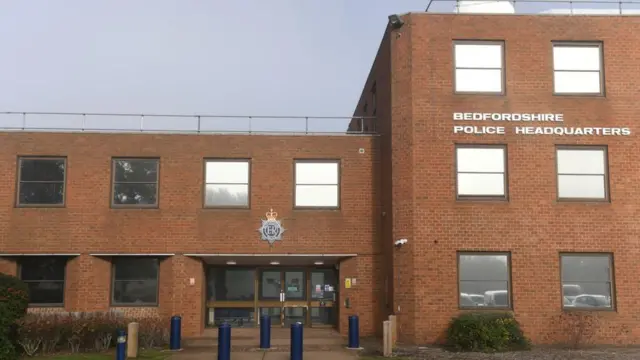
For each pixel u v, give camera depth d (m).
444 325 19.14
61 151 21.62
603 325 19.19
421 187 19.72
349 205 21.89
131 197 21.67
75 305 21.05
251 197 21.78
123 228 21.42
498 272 19.56
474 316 18.22
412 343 19.06
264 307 22.67
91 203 21.47
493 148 20.02
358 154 22.16
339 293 21.89
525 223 19.66
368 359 16.31
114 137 21.80
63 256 21.45
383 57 22.09
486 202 19.70
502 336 17.72
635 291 19.44
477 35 20.31
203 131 21.97
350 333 18.31
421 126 19.95
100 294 21.25
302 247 21.62
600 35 20.39
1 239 21.16
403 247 19.56
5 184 21.41
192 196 21.67
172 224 21.50
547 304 19.34
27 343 16.75
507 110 20.08
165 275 21.45
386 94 21.33
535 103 20.09
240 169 21.98
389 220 20.41
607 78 20.25
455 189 19.77
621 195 19.83
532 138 19.98
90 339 17.58
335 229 21.77
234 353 17.33
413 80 20.11
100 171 21.62
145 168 21.84
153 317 20.00
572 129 20.02
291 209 21.78
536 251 19.56
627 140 20.03
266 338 18.23
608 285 19.58
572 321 19.14
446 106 20.03
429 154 19.84
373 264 21.70
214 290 22.67
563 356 16.78
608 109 20.12
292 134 22.12
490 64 20.28
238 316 22.61
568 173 19.98
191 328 21.22
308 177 22.05
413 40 20.28
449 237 19.55
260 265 22.69
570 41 20.39
